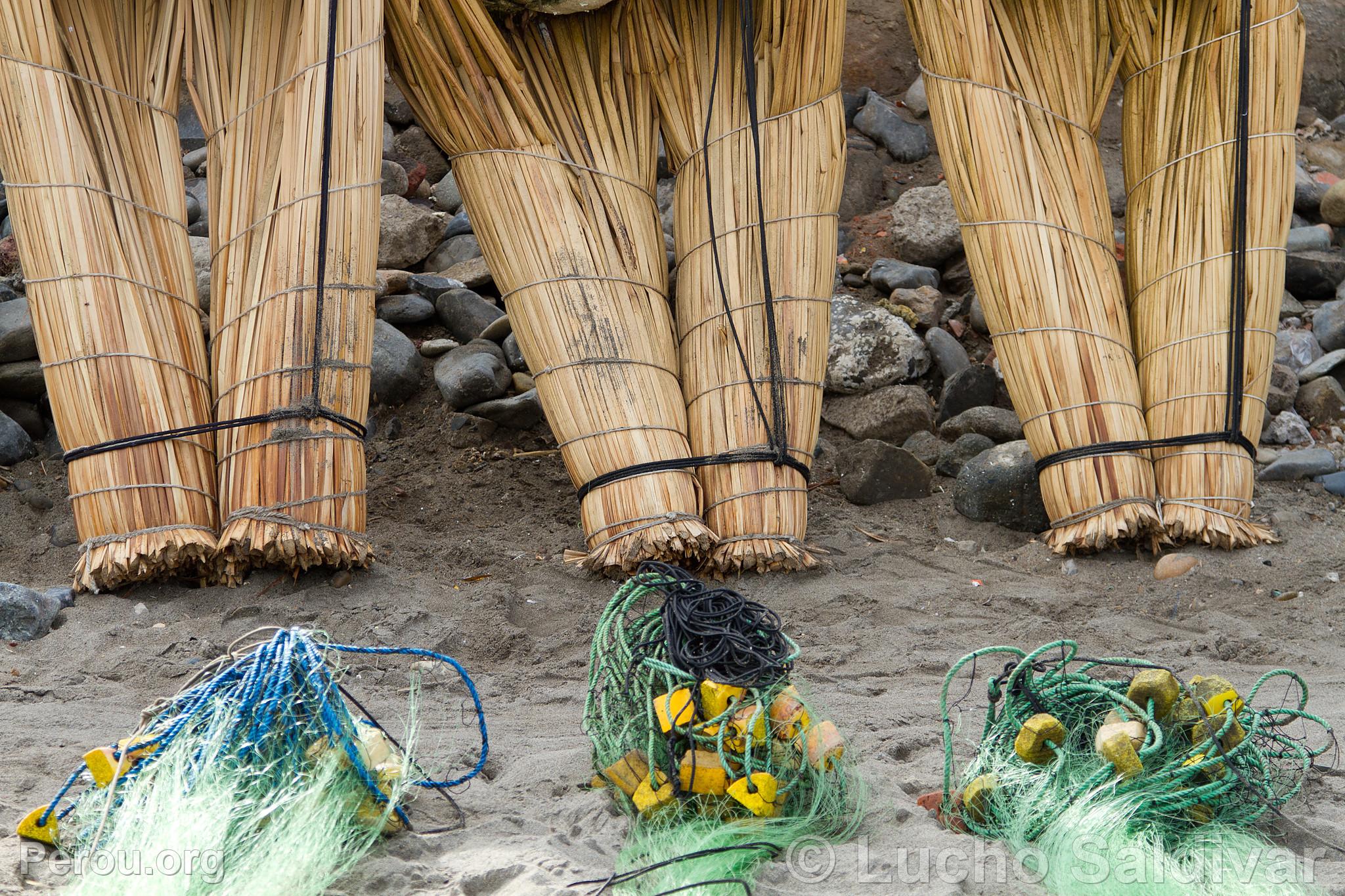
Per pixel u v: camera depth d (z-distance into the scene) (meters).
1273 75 6.31
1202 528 6.11
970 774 3.47
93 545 5.29
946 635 5.30
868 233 8.75
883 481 6.90
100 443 5.33
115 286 5.44
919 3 6.33
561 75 6.31
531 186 6.00
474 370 7.31
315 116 5.53
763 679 3.27
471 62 5.92
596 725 3.68
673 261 8.16
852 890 2.94
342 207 5.53
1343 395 7.66
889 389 7.46
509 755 3.89
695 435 6.05
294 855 2.86
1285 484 7.10
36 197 5.39
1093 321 6.26
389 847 3.13
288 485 5.34
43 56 5.40
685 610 3.38
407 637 5.09
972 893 2.96
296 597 5.34
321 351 5.46
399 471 7.03
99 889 2.75
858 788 3.45
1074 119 6.52
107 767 3.07
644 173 6.35
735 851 3.04
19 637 4.91
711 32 6.28
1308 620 5.43
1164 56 6.53
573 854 3.11
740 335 6.04
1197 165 6.43
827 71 6.18
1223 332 6.26
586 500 5.89
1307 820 3.45
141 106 5.72
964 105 6.29
